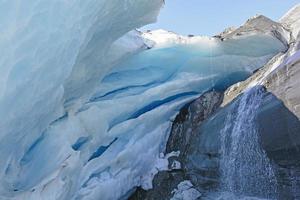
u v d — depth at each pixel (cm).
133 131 870
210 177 829
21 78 431
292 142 615
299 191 609
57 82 485
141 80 867
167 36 952
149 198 888
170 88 902
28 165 514
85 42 536
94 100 780
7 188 475
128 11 593
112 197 836
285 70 677
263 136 686
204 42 955
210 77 954
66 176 567
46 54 450
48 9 441
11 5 413
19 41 421
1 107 420
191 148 898
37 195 520
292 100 628
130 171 875
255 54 974
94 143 721
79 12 481
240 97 809
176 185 880
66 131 576
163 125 948
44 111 492
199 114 936
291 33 1012
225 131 795
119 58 738
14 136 455
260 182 691
